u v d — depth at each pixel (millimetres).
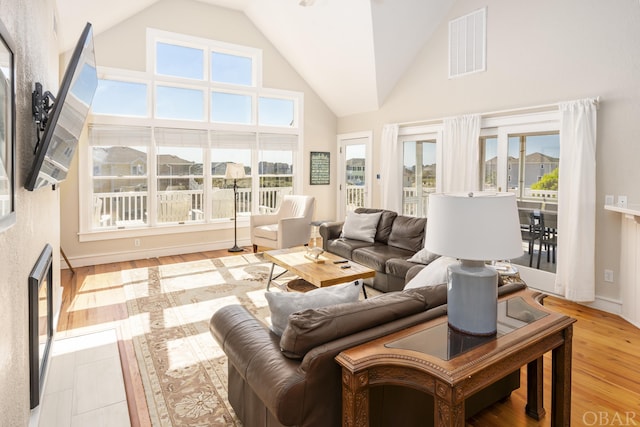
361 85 5895
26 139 1644
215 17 5746
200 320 3287
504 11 4301
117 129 5121
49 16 2537
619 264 3443
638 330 3129
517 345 1453
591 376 2447
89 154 5020
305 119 6758
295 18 5473
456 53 4879
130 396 2209
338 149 7094
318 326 1477
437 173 5227
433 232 1561
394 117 5871
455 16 4883
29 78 1724
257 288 4145
